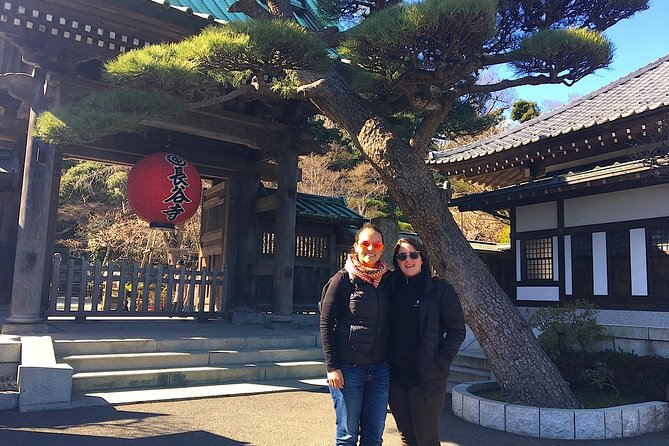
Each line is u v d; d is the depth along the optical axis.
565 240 9.12
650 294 7.79
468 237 24.55
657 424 5.16
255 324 10.44
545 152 9.07
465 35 4.98
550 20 6.33
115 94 6.22
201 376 6.58
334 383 3.17
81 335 7.38
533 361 5.53
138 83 6.15
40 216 7.23
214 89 7.37
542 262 9.55
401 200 6.09
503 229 23.50
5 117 9.30
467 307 5.77
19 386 5.28
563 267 9.09
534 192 8.73
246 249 11.04
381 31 4.98
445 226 5.99
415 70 5.73
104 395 5.75
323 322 3.28
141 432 4.51
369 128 6.27
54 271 8.84
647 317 7.78
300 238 11.42
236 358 7.26
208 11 9.56
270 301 11.30
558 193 9.02
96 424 4.69
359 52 5.53
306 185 26.59
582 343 6.67
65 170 26.64
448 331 3.26
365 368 3.25
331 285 3.33
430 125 6.23
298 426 4.88
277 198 10.15
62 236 27.53
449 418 5.59
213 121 9.45
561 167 9.73
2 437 4.23
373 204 26.61
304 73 6.80
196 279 10.55
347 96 6.58
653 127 7.30
